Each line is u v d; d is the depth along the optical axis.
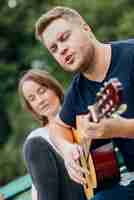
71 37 4.50
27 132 23.70
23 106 5.85
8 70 27.92
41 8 28.30
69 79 24.28
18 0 29.34
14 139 24.06
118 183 4.69
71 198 5.40
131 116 4.43
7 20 29.34
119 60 4.51
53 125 5.07
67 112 4.86
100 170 4.70
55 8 4.58
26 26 28.58
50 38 4.54
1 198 6.34
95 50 4.53
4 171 23.92
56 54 4.56
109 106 4.32
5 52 29.73
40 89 5.75
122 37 23.44
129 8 24.12
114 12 24.06
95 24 23.95
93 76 4.57
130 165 4.65
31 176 5.48
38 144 5.45
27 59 27.64
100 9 23.95
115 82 4.39
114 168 4.68
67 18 4.54
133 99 4.45
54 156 5.41
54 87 5.77
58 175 5.40
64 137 5.01
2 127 27.58
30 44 29.36
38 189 5.44
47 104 5.73
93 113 4.39
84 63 4.51
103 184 4.72
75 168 4.89
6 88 27.84
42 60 26.55
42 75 5.80
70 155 4.93
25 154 5.52
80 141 4.81
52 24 4.53
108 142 4.70
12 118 25.22
